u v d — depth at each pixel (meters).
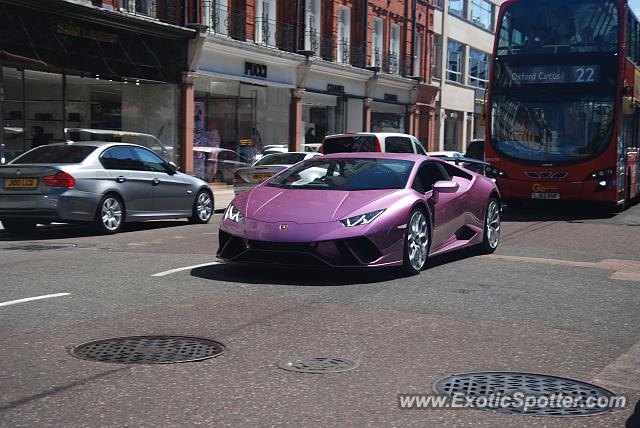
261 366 4.62
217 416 3.76
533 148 16.97
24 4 17.44
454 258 9.57
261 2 26.69
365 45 33.28
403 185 8.20
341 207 7.54
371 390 4.19
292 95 28.59
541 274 8.36
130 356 4.80
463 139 46.47
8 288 7.10
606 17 16.42
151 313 6.03
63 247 10.56
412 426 3.66
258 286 7.27
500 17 17.38
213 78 24.42
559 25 16.83
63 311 6.08
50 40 18.31
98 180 12.15
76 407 3.87
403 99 37.66
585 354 5.04
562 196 16.81
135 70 20.95
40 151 12.49
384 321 5.86
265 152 25.42
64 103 19.66
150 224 14.74
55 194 11.52
